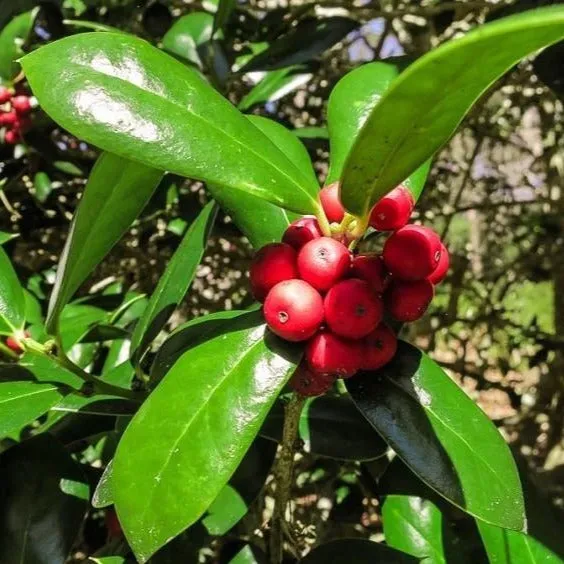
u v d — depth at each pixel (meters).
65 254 0.12
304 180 0.11
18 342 0.14
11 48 0.25
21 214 0.30
